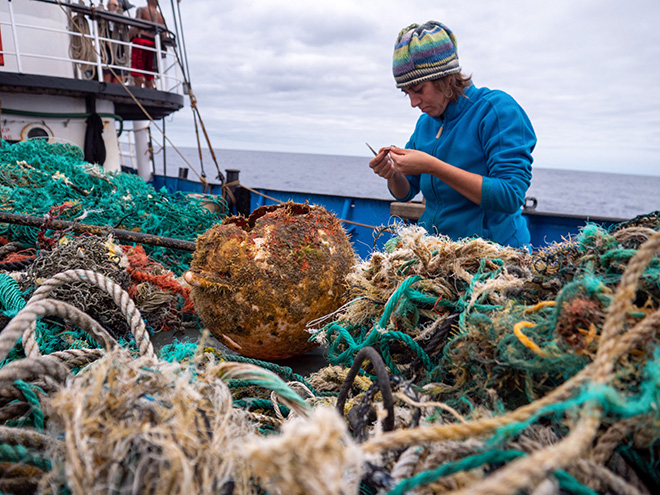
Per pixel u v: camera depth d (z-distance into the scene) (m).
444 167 2.36
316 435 0.60
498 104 2.41
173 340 2.65
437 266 1.68
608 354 0.80
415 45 2.32
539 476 0.61
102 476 0.82
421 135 2.83
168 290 2.89
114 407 0.91
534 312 1.28
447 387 1.34
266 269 2.05
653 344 0.91
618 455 0.96
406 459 0.95
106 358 1.03
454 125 2.54
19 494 0.98
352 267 2.20
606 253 1.23
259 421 1.35
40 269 2.47
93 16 7.30
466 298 1.53
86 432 0.84
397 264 1.77
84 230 3.16
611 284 1.19
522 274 1.60
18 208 3.80
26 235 3.62
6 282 2.24
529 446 0.92
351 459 0.65
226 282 2.06
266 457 0.60
